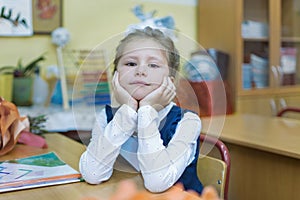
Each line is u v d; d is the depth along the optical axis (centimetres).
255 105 289
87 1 241
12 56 218
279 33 302
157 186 98
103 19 249
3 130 139
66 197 97
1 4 211
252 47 288
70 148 152
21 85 208
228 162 123
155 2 271
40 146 152
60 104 225
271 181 186
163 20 275
